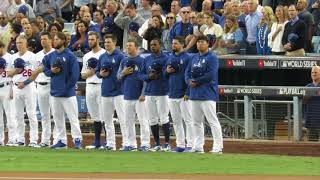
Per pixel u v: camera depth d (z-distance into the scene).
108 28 57.75
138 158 41.59
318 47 54.81
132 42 49.06
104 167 36.75
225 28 54.66
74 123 50.41
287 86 51.62
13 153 44.41
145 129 49.75
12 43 57.31
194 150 48.06
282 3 58.19
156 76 48.97
